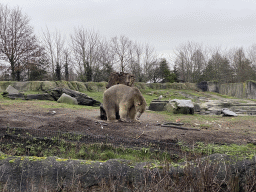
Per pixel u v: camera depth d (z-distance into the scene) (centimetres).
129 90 812
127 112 812
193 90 3183
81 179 321
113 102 821
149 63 4322
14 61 2792
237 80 4416
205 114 1293
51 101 1578
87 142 533
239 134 647
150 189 277
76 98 1603
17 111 971
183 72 4919
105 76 3722
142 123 789
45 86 2158
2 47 2716
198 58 4738
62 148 517
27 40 2841
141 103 812
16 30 2803
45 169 331
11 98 1566
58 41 3581
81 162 343
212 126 816
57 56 3578
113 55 3900
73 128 641
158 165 330
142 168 325
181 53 4794
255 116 1157
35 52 2850
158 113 1180
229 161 333
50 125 656
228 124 866
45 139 538
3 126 611
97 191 314
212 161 337
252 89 2433
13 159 350
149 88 3175
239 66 4550
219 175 307
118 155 488
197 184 272
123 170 328
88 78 3728
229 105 1733
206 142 526
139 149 500
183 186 280
